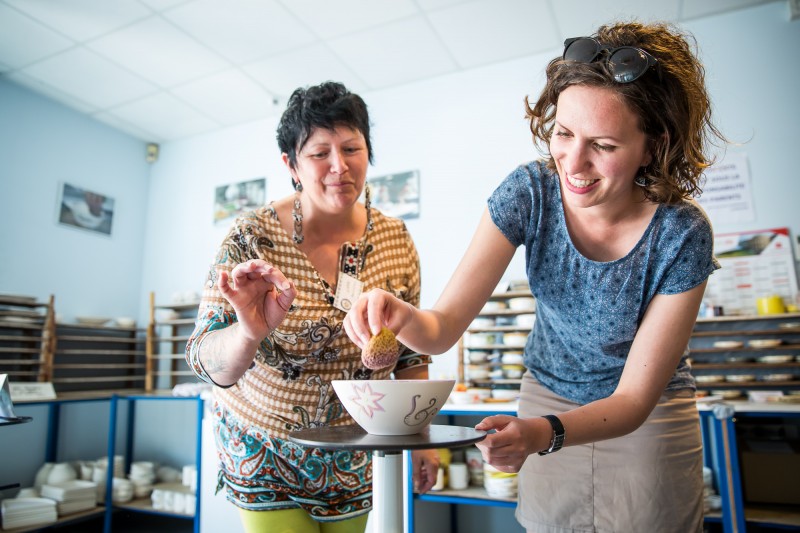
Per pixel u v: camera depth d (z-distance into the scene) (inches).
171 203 153.7
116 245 146.5
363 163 38.8
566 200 37.2
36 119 130.0
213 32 107.7
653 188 33.1
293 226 40.5
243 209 142.9
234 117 143.9
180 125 148.1
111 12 101.6
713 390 90.0
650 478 40.0
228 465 39.9
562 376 43.1
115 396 113.0
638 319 37.0
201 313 36.3
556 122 30.7
